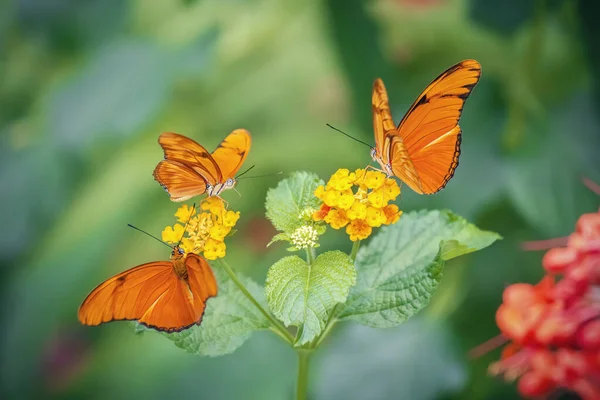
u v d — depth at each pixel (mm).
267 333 1221
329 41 1254
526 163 1197
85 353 1292
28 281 1250
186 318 1022
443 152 1044
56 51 1261
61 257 1246
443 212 1050
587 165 1199
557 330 1056
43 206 1246
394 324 1030
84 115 1234
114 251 1253
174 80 1231
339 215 1024
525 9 1206
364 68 1241
